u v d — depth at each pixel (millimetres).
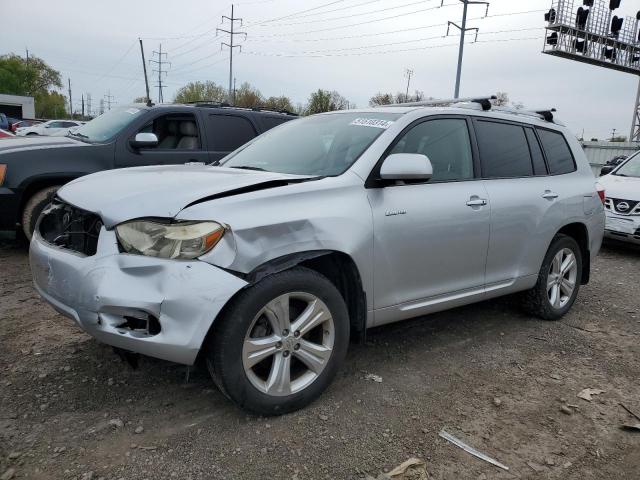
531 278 4477
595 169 24516
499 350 4094
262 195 2857
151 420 2881
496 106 4715
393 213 3332
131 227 2676
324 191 3090
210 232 2615
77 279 2703
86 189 3139
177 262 2588
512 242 4199
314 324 3002
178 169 3650
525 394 3424
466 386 3482
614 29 30188
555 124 5043
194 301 2557
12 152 5797
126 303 2541
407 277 3488
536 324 4723
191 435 2766
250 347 2768
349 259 3139
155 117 6773
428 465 2648
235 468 2533
